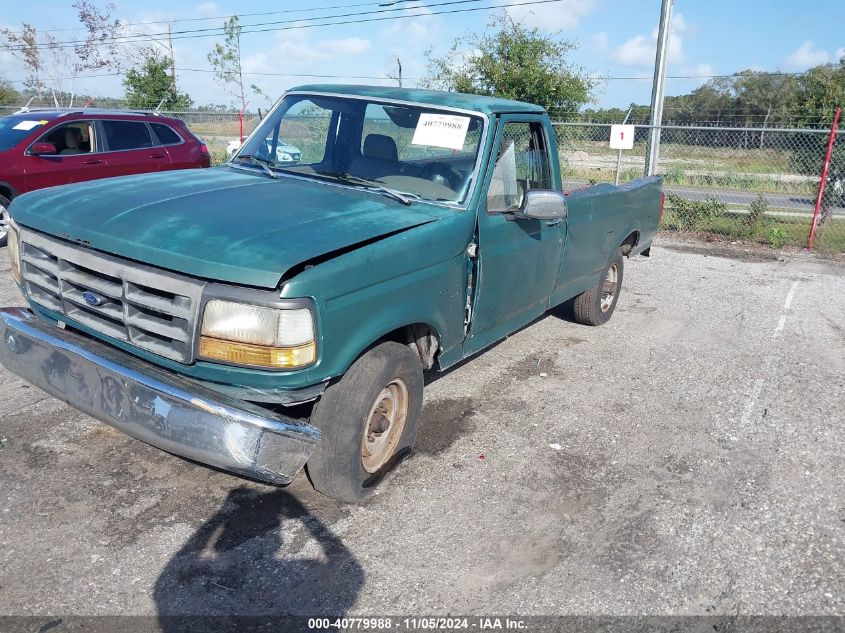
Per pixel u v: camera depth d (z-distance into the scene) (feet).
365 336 10.73
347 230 10.96
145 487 12.09
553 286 17.66
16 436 13.47
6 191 28.22
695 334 22.86
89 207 11.50
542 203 13.66
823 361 20.77
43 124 29.68
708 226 42.86
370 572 10.36
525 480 13.21
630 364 19.80
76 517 11.13
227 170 14.70
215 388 10.05
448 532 11.43
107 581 9.78
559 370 19.06
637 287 28.91
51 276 11.65
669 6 45.83
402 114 14.53
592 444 14.84
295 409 12.42
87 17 84.58
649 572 10.75
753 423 16.30
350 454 11.10
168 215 10.94
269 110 16.35
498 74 62.64
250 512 11.60
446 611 9.68
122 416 10.29
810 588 10.59
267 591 9.84
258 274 9.41
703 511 12.51
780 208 47.65
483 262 13.73
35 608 9.20
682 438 15.37
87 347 10.77
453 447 14.32
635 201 22.08
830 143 38.47
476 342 14.73
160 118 34.42
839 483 13.75
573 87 62.90
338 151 14.70
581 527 11.81
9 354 11.84
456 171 13.69
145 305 10.10
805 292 29.32
